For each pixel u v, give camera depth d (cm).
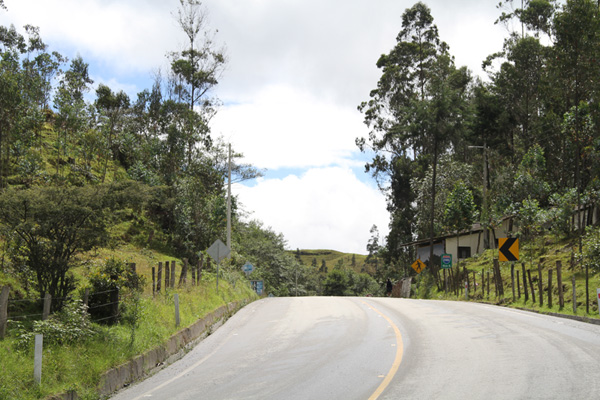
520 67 5438
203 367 1129
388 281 4966
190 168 4062
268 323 1883
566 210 3325
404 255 6344
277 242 7744
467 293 3097
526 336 1340
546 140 4591
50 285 1209
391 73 6316
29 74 4441
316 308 2406
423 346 1240
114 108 5422
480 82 6500
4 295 939
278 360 1159
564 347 1154
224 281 2958
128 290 1488
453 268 4312
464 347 1203
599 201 3291
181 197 3634
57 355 911
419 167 5894
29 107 3672
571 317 1806
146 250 3066
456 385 836
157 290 1741
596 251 2409
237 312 2344
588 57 3134
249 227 7150
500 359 1043
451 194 4666
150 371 1114
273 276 6512
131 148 4653
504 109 5653
